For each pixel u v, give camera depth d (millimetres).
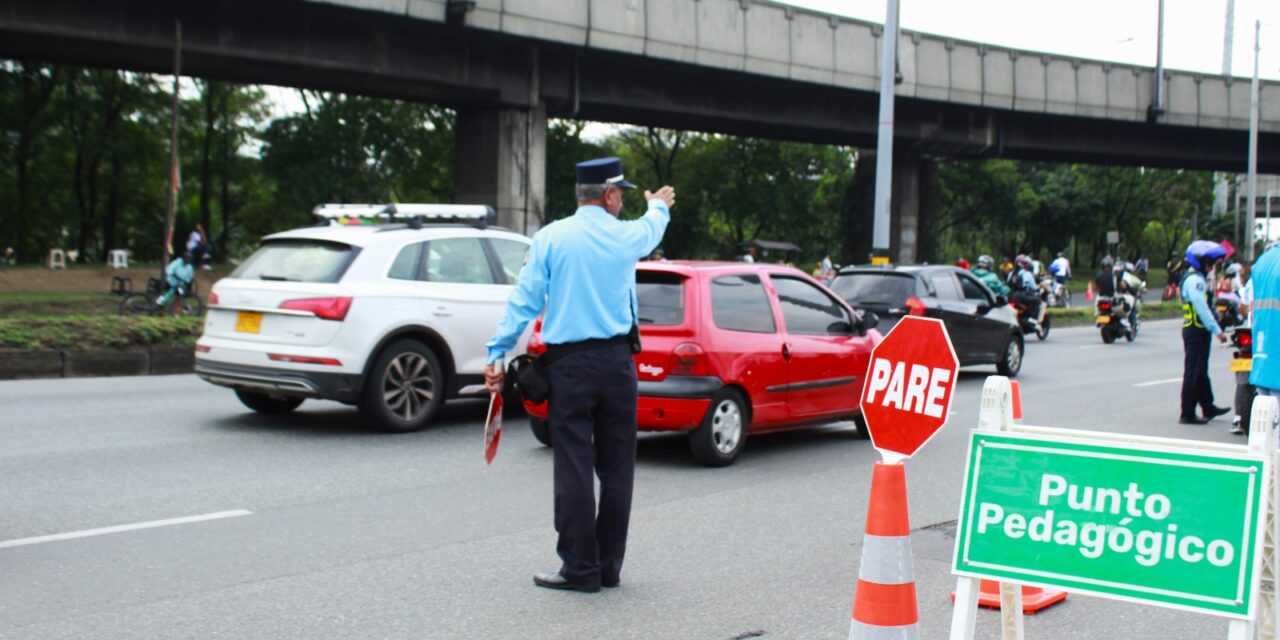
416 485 8086
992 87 42750
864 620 3893
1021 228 78938
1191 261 12203
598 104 36812
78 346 15156
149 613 5141
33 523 6734
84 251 53469
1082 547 3723
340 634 4918
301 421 10844
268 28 28750
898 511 3912
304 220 51406
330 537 6574
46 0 25672
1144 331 29172
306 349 9773
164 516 6977
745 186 65750
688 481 8586
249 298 10047
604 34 32906
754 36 36344
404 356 10250
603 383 5547
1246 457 3518
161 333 16047
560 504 5621
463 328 10656
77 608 5188
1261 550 3443
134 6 26875
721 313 9172
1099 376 17312
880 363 4023
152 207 57719
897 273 16094
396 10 28656
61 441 9484
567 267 5496
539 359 5594
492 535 6703
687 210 66750
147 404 11844
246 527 6766
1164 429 11797
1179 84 46844
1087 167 82125
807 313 10094
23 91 47406
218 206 68625
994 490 3906
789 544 6691
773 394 9500
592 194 5613
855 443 10516
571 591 5641
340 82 32094
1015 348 17422
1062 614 5523
